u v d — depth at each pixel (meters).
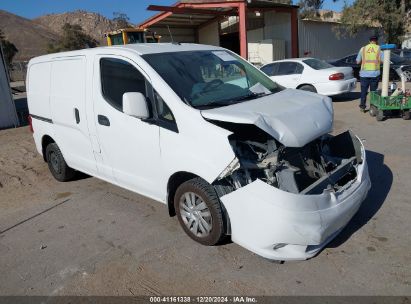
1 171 6.98
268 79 4.77
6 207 5.31
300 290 3.06
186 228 3.89
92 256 3.80
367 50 9.06
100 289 3.28
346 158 4.11
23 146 9.00
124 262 3.64
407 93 8.16
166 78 3.86
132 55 4.12
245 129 3.56
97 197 5.33
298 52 23.38
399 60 15.24
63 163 5.77
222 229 3.53
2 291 3.37
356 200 3.44
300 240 3.08
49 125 5.63
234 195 3.28
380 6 23.09
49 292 3.30
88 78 4.62
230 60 4.68
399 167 5.49
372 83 9.24
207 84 4.06
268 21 24.38
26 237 4.35
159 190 4.04
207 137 3.36
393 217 4.07
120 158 4.41
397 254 3.42
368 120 8.62
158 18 23.27
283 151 3.42
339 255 3.47
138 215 4.63
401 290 2.97
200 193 3.57
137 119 4.01
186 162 3.55
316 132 3.49
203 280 3.28
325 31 25.27
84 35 60.44
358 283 3.08
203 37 28.52
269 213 3.06
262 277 3.26
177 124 3.61
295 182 3.22
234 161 3.19
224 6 19.11
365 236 3.75
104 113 4.43
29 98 6.06
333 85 10.76
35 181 6.29
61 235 4.30
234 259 3.54
